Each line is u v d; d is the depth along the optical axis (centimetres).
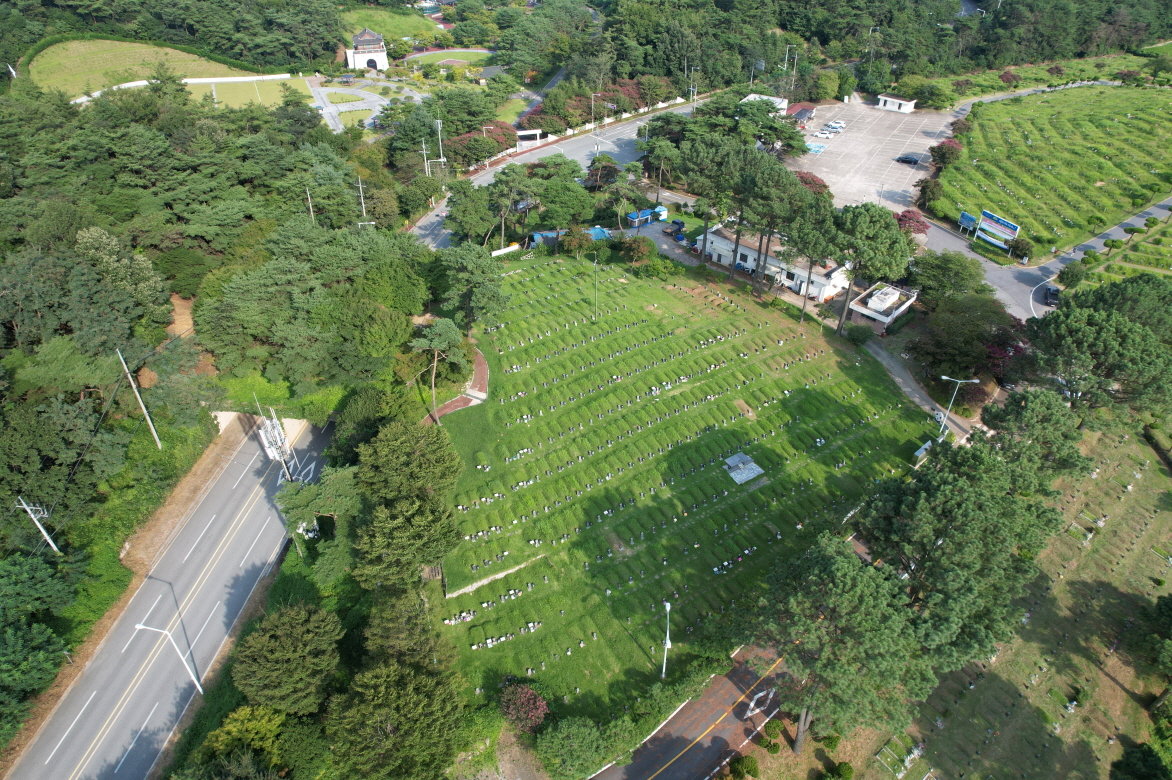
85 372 8744
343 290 10981
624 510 9081
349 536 7856
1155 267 14475
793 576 6347
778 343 12169
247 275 10369
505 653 7475
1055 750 6800
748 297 13512
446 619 7800
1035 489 7538
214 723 6775
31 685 6638
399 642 6506
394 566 7125
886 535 6881
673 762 6594
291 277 10338
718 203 13775
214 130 14488
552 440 10094
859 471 9712
